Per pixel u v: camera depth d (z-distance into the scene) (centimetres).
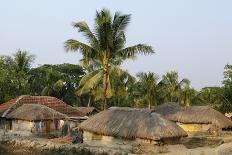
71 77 7706
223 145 3594
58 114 4612
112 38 3638
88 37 3694
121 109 3616
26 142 3656
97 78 3738
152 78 6456
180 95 6366
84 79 3875
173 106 5412
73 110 5119
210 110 4959
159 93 6656
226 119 4912
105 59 3716
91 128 3544
